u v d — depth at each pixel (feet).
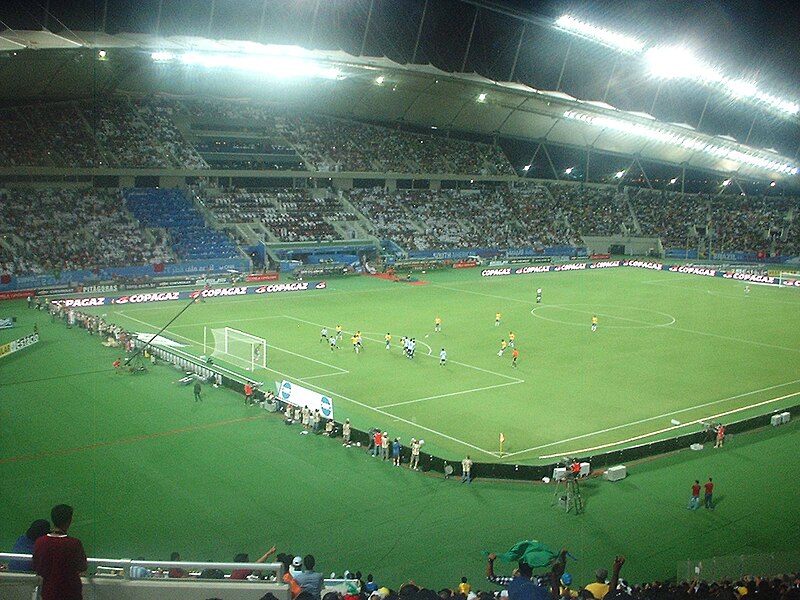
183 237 315.17
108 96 338.95
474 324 242.37
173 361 179.73
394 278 338.54
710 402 162.50
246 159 357.41
